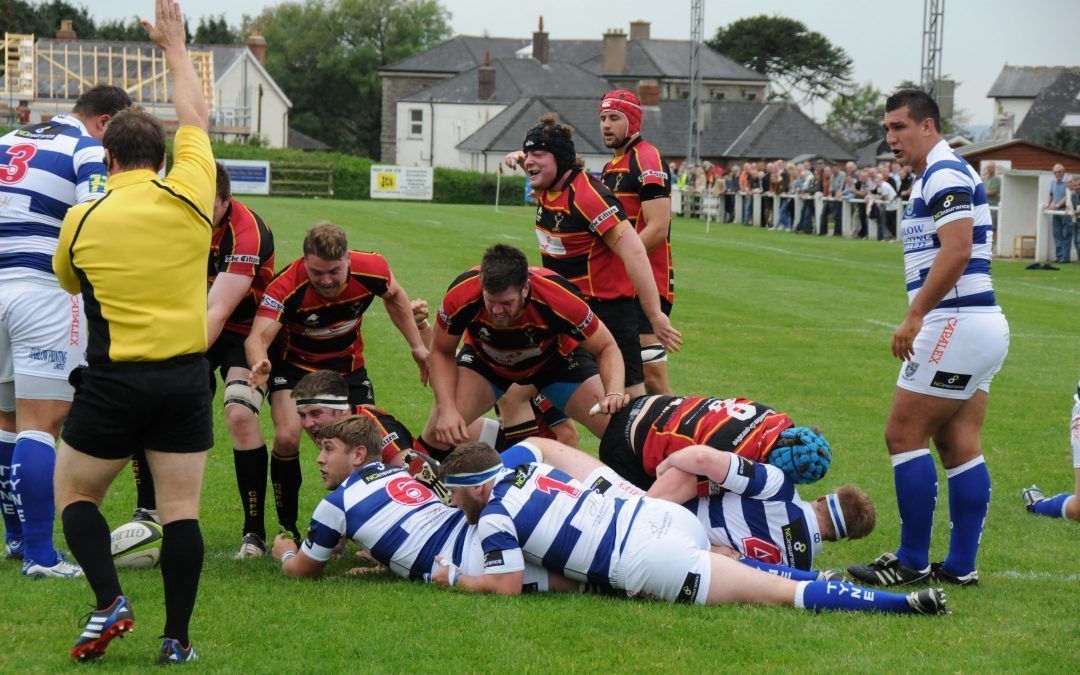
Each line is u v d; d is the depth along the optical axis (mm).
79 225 7426
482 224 55094
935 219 9523
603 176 14062
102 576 7418
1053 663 7742
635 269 12023
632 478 10516
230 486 12859
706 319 26875
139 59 95000
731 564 8969
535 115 112938
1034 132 105375
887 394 18766
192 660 7527
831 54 179125
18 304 9523
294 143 144750
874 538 11375
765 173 63969
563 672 7465
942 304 9734
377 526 9383
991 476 13945
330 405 9977
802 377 20062
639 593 8938
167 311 7461
